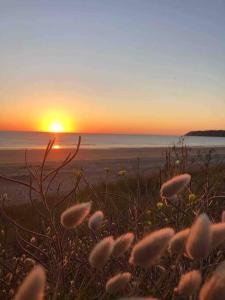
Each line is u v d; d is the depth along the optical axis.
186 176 1.50
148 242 1.07
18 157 44.84
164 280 2.13
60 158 44.25
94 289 2.45
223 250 2.25
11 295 2.57
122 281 1.37
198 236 1.04
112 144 124.44
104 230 3.40
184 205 3.10
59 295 2.22
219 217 3.19
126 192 5.14
